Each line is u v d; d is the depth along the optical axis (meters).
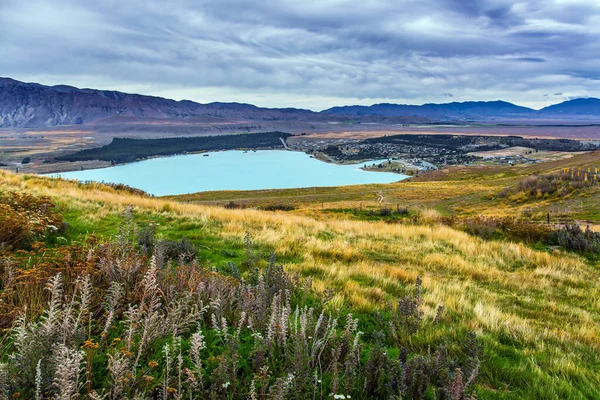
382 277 7.09
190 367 2.99
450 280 7.86
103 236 7.95
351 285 6.22
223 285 4.43
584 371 3.91
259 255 7.32
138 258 5.19
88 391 2.40
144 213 11.69
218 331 3.42
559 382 3.62
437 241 11.98
